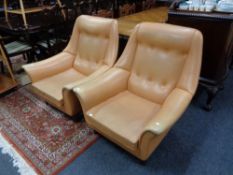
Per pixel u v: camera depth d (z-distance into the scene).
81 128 1.91
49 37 2.73
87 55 2.15
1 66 2.97
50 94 1.87
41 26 2.40
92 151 1.67
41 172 1.51
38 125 1.97
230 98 2.26
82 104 1.55
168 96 1.51
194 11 1.87
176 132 1.83
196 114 2.04
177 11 1.93
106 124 1.43
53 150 1.69
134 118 1.48
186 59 1.49
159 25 1.61
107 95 1.68
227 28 1.72
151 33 1.63
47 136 1.84
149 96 1.68
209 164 1.52
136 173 1.48
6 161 1.62
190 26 1.88
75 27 2.26
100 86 1.62
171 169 1.50
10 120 2.06
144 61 1.71
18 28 2.28
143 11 3.60
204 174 1.45
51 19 2.65
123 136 1.34
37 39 2.83
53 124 1.98
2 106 2.28
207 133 1.81
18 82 2.76
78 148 1.70
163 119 1.20
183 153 1.62
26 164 1.58
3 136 1.87
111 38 1.92
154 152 1.63
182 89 1.49
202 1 2.01
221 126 1.88
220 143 1.70
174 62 1.54
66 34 2.85
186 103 1.37
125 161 1.57
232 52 2.36
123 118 1.48
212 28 1.78
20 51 2.68
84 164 1.56
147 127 1.18
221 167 1.50
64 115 2.09
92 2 3.02
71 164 1.56
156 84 1.65
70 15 2.83
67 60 2.30
